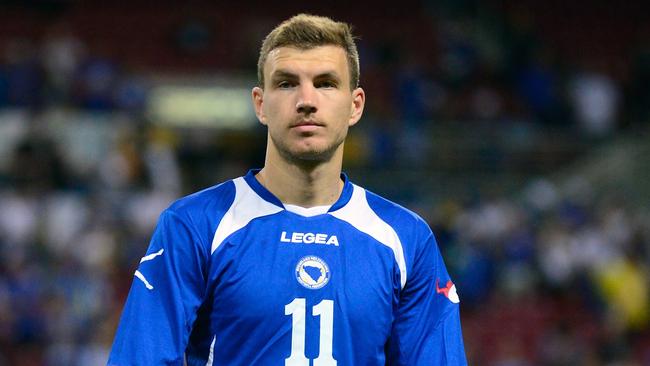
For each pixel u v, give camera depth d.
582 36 79.19
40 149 47.81
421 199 58.91
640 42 78.12
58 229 43.06
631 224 52.91
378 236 10.66
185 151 60.16
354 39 10.95
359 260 10.48
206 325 10.41
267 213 10.59
